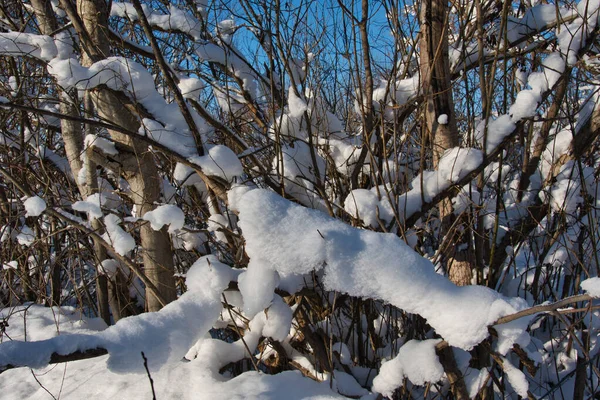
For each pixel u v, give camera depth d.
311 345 2.35
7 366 1.46
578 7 2.39
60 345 1.55
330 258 1.70
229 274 2.00
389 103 2.64
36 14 3.20
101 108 2.66
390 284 1.71
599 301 2.63
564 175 2.74
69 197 3.50
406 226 2.31
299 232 1.71
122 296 3.33
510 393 2.73
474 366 2.42
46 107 3.66
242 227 1.73
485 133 2.20
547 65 2.27
